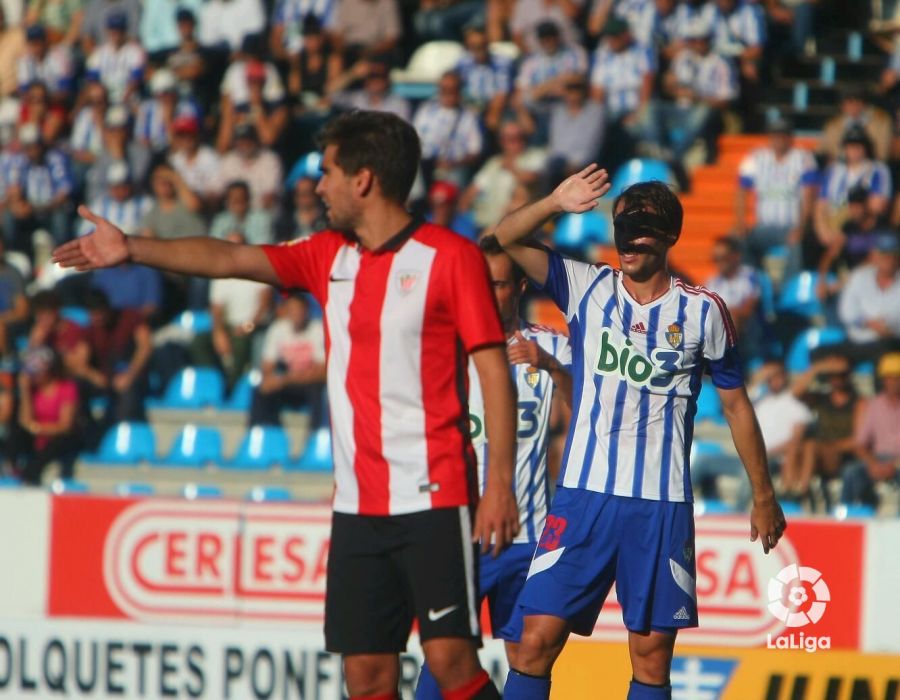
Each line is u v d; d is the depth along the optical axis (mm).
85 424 39562
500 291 19234
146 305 41719
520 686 17516
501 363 14094
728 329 17375
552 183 44156
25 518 26578
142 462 38969
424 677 19766
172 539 26281
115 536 26406
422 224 14438
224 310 41000
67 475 38875
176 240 14430
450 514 14312
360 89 50312
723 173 46469
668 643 17656
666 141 46656
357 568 14648
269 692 25844
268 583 25969
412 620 15070
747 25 48969
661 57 47750
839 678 24531
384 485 14406
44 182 47406
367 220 14406
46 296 39969
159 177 44156
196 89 49781
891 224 42625
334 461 14891
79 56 52500
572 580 17438
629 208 17125
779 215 43344
